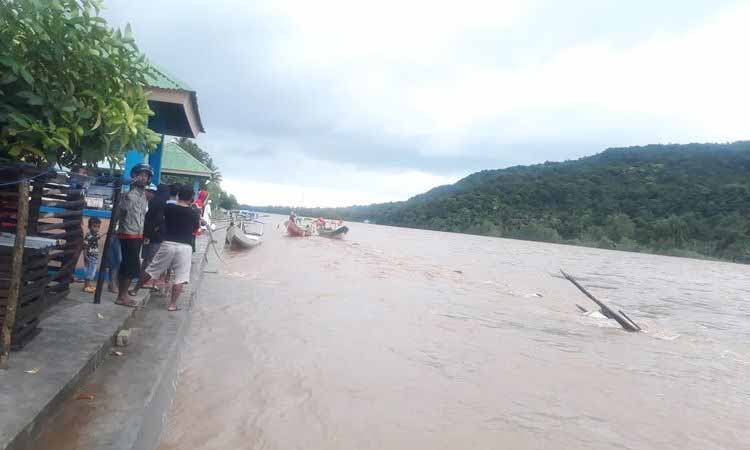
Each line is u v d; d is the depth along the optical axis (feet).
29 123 12.19
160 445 15.87
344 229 140.05
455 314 43.45
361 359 26.63
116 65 13.60
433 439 18.48
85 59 12.95
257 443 16.72
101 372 15.94
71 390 13.93
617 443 19.93
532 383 26.11
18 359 14.44
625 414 23.18
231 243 78.13
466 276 77.97
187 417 17.98
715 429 22.40
